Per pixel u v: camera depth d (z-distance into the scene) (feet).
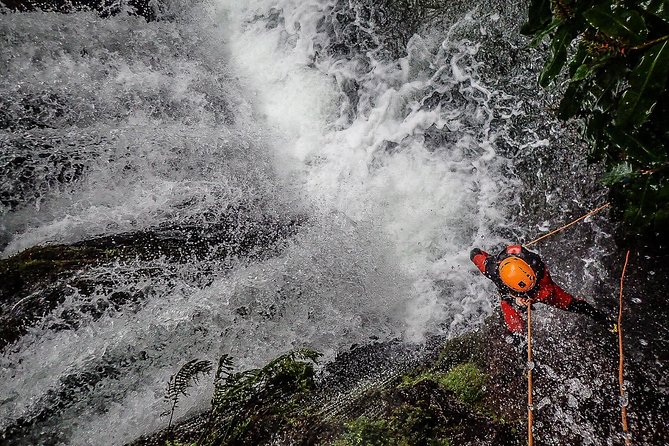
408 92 20.75
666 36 7.59
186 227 17.02
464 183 18.99
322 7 22.34
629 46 7.83
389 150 20.52
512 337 14.56
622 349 12.57
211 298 15.64
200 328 15.06
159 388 13.96
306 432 11.34
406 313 17.03
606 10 7.85
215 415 11.93
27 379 12.95
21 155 16.19
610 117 10.91
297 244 17.87
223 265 16.66
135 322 14.60
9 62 17.78
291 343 15.75
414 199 19.33
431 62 20.48
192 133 19.58
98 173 17.08
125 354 14.06
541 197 17.31
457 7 19.93
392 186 19.72
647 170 10.15
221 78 22.48
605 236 15.21
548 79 9.90
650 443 11.00
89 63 19.56
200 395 13.98
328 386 14.29
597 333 13.62
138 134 18.40
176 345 14.69
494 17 19.07
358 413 11.78
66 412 12.98
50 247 15.24
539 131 17.74
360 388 14.01
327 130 21.63
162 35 21.81
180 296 15.53
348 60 22.02
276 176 20.07
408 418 11.35
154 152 18.06
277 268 16.94
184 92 21.13
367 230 18.66
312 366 14.71
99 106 19.03
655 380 12.04
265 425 11.70
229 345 15.17
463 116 19.61
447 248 18.29
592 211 15.49
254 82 22.79
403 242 18.47
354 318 16.63
